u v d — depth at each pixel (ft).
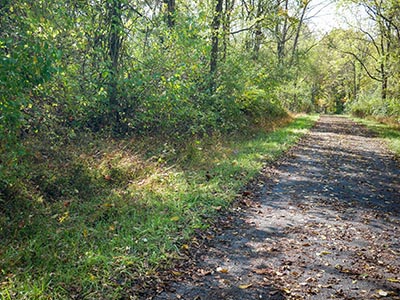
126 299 13.11
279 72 73.51
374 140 62.23
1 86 17.30
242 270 15.67
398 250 18.11
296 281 14.89
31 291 12.38
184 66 34.40
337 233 20.08
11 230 17.83
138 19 36.81
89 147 30.01
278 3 63.46
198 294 13.75
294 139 55.83
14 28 23.26
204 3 47.91
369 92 143.33
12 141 19.20
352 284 14.78
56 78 26.68
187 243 17.72
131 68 35.06
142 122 37.47
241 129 53.26
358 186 30.37
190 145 35.76
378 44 112.88
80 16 31.89
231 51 54.60
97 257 14.96
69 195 22.44
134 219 19.40
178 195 23.30
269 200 25.55
